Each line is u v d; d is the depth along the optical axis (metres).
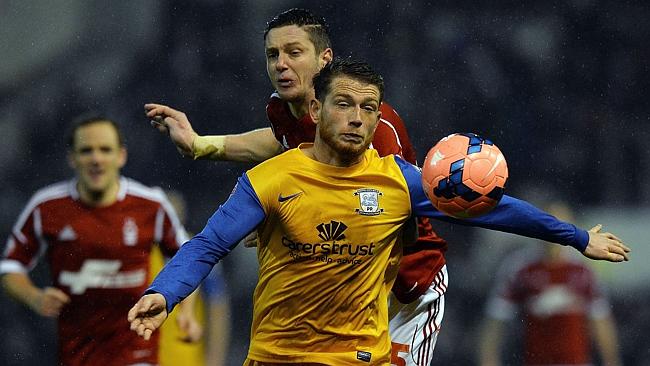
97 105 58.34
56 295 26.64
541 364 37.97
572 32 61.25
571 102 59.66
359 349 17.50
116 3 60.31
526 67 59.62
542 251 38.12
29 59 59.66
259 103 58.19
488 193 16.88
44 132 57.69
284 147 20.97
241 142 22.12
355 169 17.34
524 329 38.34
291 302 17.45
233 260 50.56
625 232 54.81
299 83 19.86
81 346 27.75
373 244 17.33
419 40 59.19
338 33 59.25
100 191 27.53
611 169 57.84
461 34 59.56
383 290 17.88
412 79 58.50
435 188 16.97
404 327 20.92
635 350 49.59
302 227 17.17
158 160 55.44
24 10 60.03
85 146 27.41
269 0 59.84
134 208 27.86
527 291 38.06
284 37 19.80
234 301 49.78
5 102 58.66
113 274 27.61
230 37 59.19
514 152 57.88
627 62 60.81
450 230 52.50
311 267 17.27
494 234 52.12
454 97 58.31
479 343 49.47
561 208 40.09
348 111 16.78
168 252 28.53
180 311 28.53
